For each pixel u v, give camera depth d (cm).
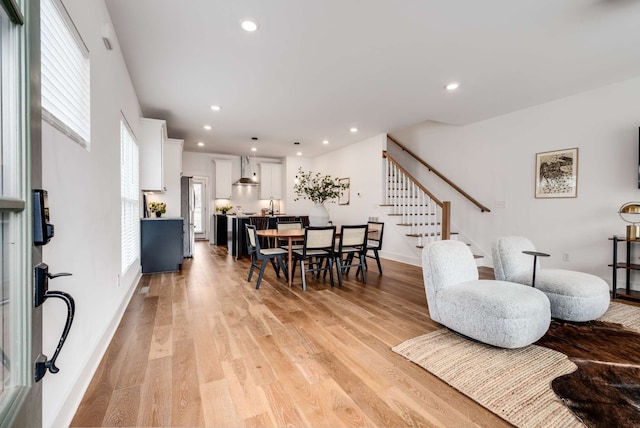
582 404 150
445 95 392
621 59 297
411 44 270
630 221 348
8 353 64
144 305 298
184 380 169
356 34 255
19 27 64
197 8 222
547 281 263
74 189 151
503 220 474
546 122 419
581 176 385
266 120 509
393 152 704
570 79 343
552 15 229
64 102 144
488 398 155
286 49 279
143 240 436
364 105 431
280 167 885
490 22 238
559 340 223
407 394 159
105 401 150
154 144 431
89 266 174
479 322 207
